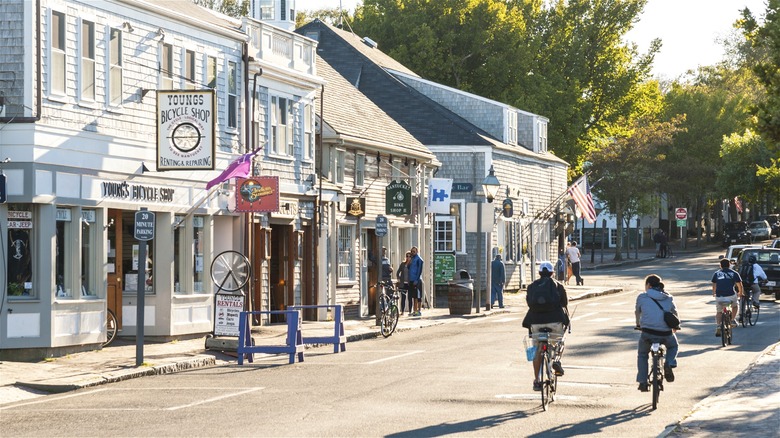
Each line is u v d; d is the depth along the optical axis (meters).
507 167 93.50
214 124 43.69
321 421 25.11
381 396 29.55
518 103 112.62
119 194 43.22
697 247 168.12
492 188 71.56
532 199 100.38
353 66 93.44
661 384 28.61
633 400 29.30
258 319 54.75
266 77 56.16
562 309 28.72
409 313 65.44
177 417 25.77
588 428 24.55
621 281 104.00
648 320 28.72
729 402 27.66
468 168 89.38
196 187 48.66
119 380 34.47
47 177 39.19
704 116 163.62
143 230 36.84
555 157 107.69
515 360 39.16
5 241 38.44
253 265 54.44
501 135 96.12
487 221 71.12
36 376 33.97
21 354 38.56
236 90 52.69
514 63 115.06
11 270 38.66
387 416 25.94
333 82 74.75
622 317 61.97
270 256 56.75
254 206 50.91
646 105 134.75
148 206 45.06
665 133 136.75
